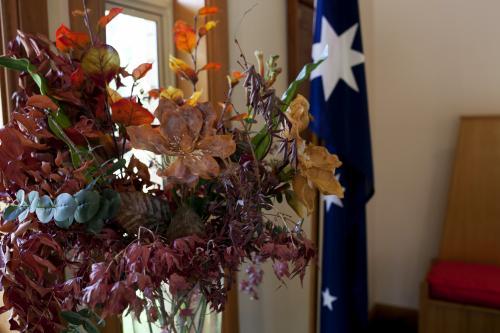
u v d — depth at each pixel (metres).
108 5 1.20
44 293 0.63
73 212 0.60
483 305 2.00
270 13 1.60
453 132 2.49
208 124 0.66
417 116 2.57
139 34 1.32
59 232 0.65
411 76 2.56
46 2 0.91
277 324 1.76
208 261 0.66
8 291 0.63
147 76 1.35
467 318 2.02
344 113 1.57
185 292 0.71
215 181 0.73
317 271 1.81
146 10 1.30
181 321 0.77
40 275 0.64
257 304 1.60
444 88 2.49
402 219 2.68
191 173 0.65
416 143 2.59
